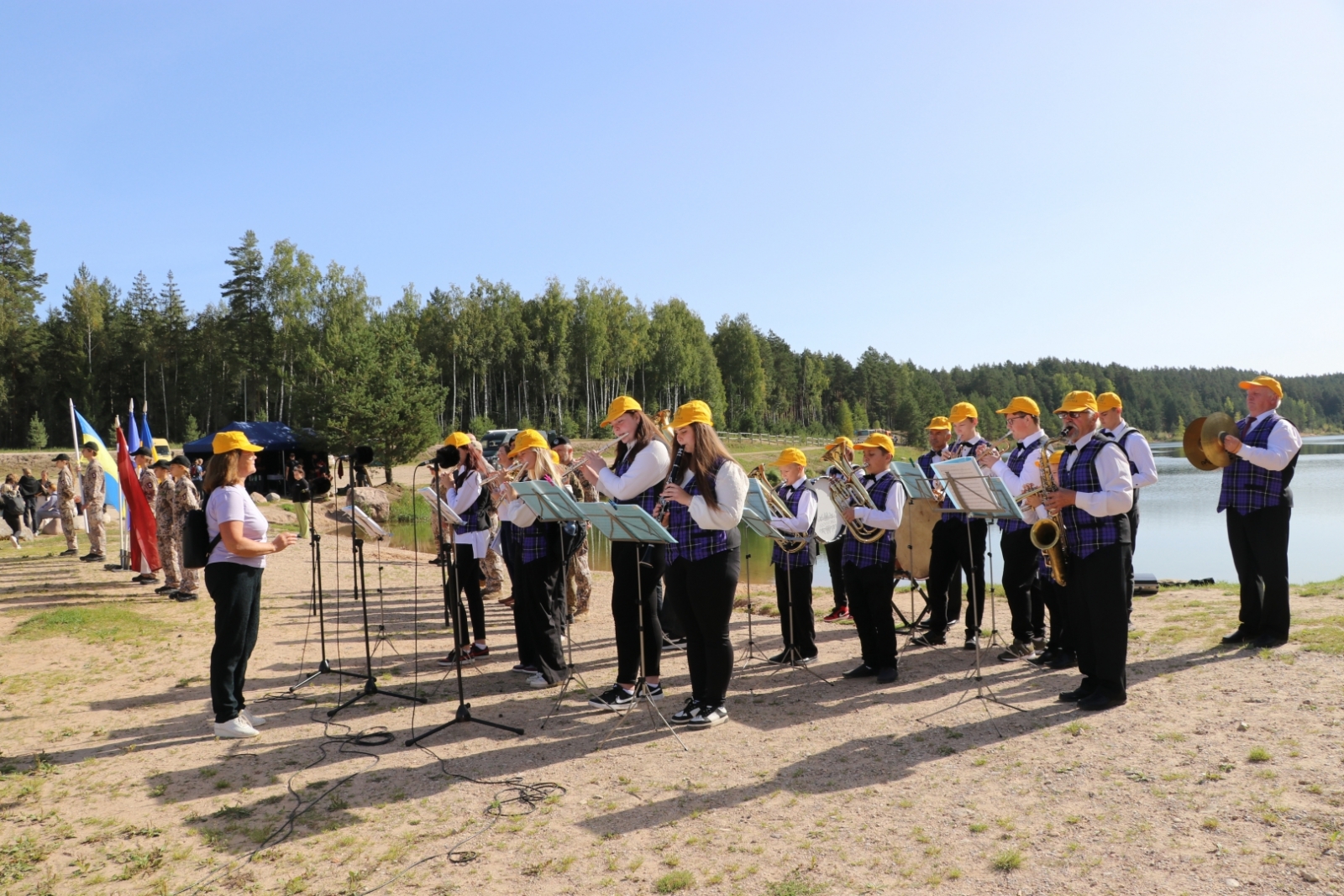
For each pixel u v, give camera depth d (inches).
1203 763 166.6
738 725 215.8
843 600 362.0
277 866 151.3
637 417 227.9
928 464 336.8
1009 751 183.6
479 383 2844.5
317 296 2283.5
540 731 218.8
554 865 146.7
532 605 261.3
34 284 3137.3
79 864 154.1
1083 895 125.6
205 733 226.7
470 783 185.5
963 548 289.9
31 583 500.1
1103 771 168.2
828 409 4493.1
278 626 381.4
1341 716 181.8
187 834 165.3
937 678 249.9
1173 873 129.1
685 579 213.6
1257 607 246.2
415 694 256.1
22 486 833.5
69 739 224.4
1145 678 224.4
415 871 147.2
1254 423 247.9
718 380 3270.2
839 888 133.3
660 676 263.9
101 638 348.8
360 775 192.5
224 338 2706.7
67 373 2832.2
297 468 308.5
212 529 221.6
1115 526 202.8
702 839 153.5
